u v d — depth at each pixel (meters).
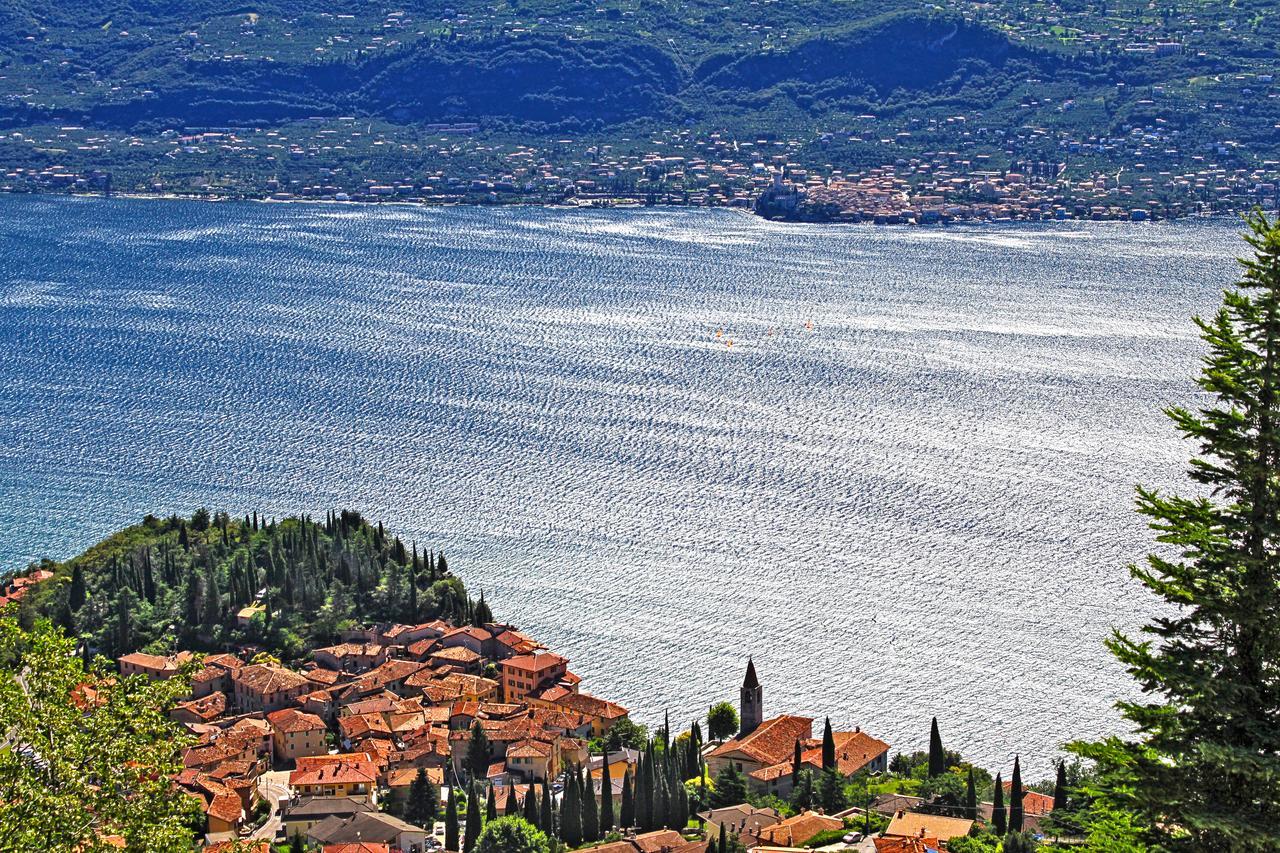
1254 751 137.00
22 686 171.88
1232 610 141.12
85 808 165.12
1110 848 144.00
